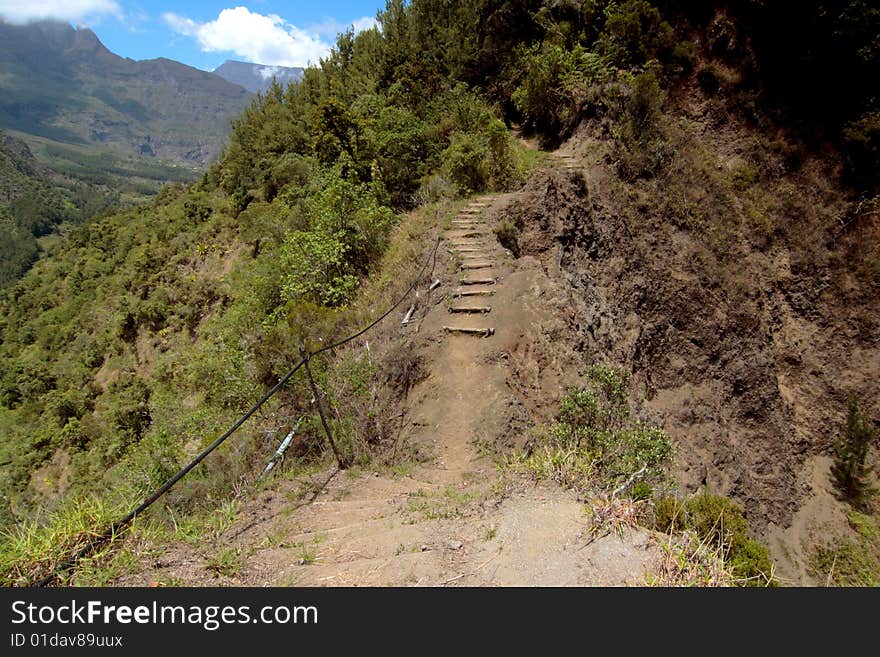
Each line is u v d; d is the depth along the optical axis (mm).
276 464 6289
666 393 13773
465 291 9312
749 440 13992
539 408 7453
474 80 24922
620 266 14562
